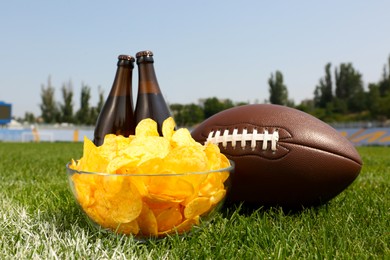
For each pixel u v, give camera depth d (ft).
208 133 2.26
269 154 2.07
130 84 2.20
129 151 1.52
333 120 45.19
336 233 1.75
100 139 2.15
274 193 2.13
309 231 1.79
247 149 2.10
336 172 2.11
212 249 1.61
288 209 2.24
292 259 1.46
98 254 1.50
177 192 1.44
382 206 2.25
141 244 1.60
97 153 1.53
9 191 2.80
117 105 2.16
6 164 4.92
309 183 2.09
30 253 1.48
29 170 4.14
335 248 1.56
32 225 1.82
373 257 1.48
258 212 2.19
